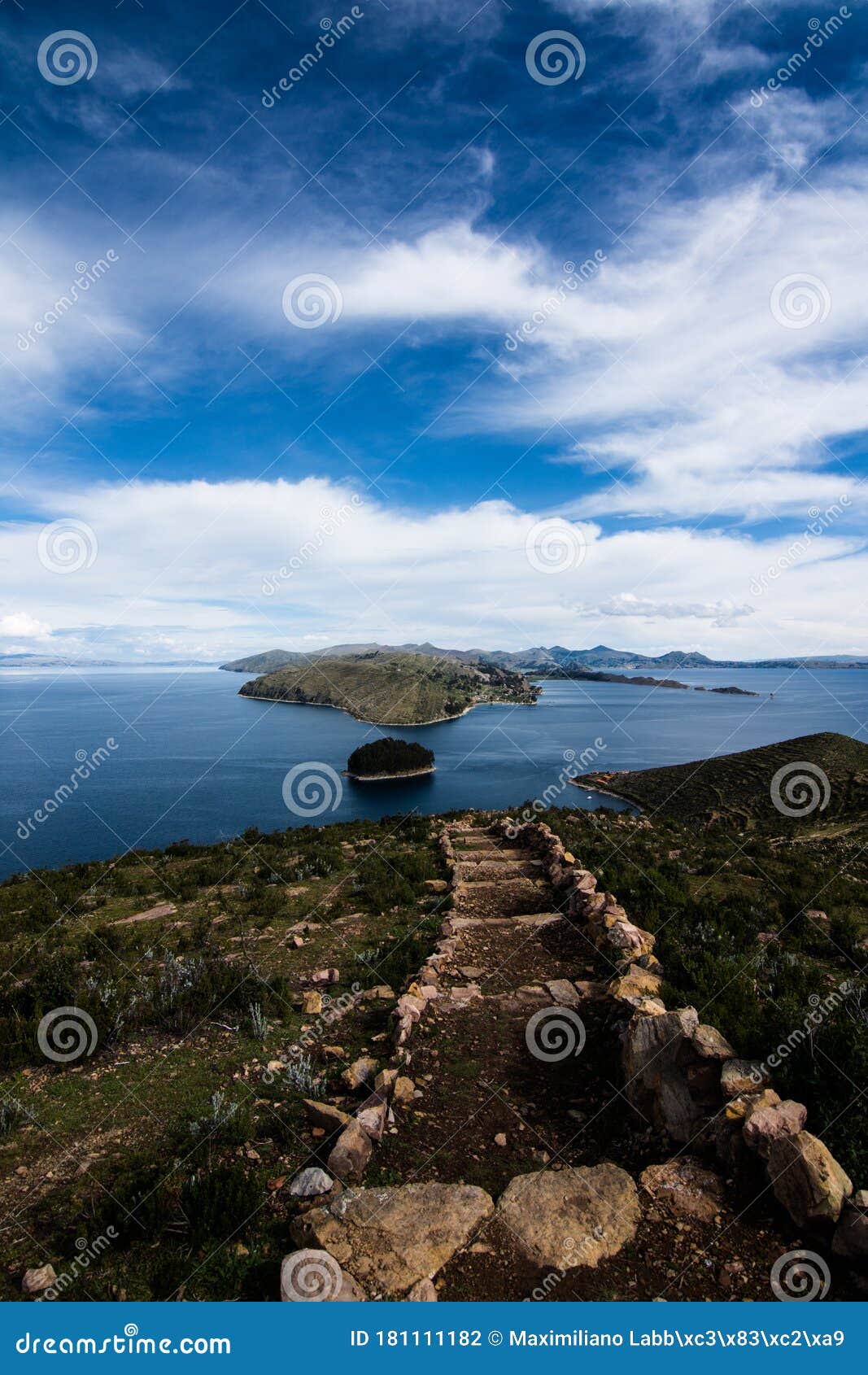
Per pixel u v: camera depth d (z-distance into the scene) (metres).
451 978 10.80
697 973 8.88
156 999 9.65
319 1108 6.77
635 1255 5.03
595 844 21.80
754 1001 8.09
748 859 22.25
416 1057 8.20
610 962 10.69
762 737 164.50
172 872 20.92
